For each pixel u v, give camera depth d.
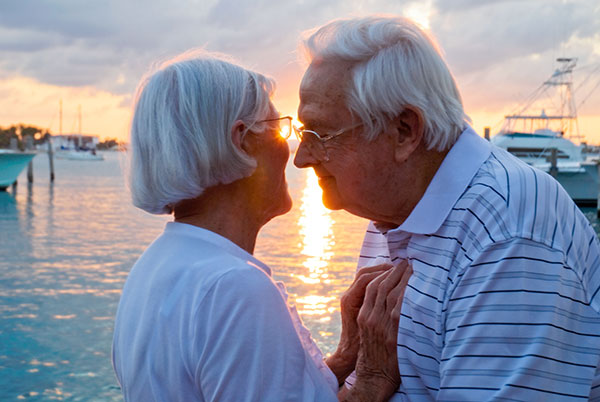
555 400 1.33
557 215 1.44
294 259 14.05
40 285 11.43
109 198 32.34
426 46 1.52
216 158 1.43
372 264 2.00
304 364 1.34
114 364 1.54
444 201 1.50
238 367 1.26
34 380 6.67
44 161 102.94
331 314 8.90
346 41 1.53
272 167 1.55
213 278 1.32
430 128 1.52
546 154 31.33
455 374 1.38
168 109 1.42
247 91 1.48
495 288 1.36
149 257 1.48
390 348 1.60
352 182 1.58
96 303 9.99
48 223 21.61
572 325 1.39
